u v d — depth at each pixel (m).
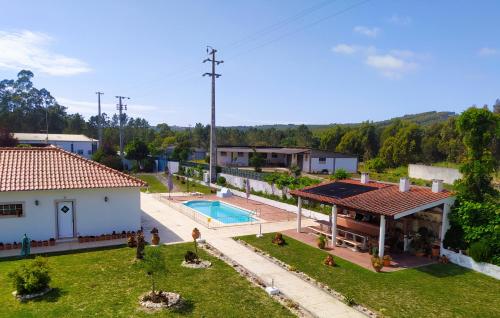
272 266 16.52
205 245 19.66
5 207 18.39
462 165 19.81
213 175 45.19
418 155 72.88
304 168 60.41
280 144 95.12
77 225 19.95
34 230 18.98
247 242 20.47
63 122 105.44
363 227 21.11
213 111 44.56
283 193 32.62
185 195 37.69
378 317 11.88
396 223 20.45
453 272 16.30
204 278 14.68
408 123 84.38
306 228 24.09
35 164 20.62
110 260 16.72
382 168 58.16
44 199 19.06
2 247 18.06
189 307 11.99
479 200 19.08
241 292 13.42
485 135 19.06
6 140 54.06
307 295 13.45
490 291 14.27
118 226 20.91
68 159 21.86
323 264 17.02
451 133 72.06
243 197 37.19
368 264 17.17
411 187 20.30
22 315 11.09
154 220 25.77
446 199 17.94
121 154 65.88
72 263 16.23
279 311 12.02
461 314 12.29
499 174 37.38
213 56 43.59
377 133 89.75
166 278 14.50
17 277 12.44
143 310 11.61
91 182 20.09
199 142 98.69
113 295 12.73
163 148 79.06
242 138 103.56
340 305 12.69
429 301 13.24
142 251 17.20
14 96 98.75
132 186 20.69
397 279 15.33
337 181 24.36
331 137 87.81
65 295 12.64
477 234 16.77
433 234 18.95
